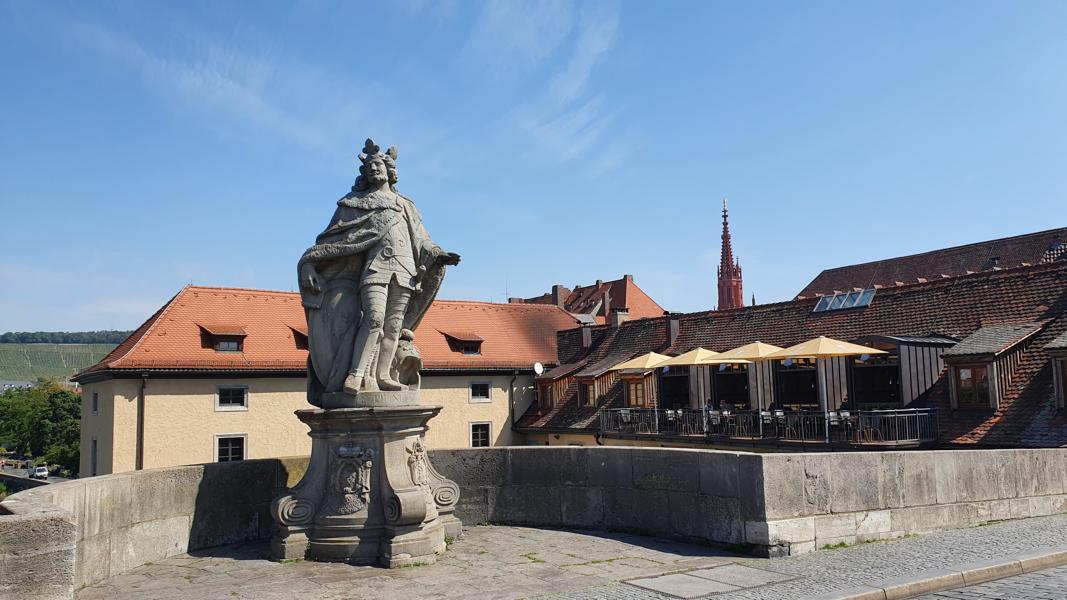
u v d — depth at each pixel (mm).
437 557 8164
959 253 42156
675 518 9094
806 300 28500
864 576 7051
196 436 29547
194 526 8641
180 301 32250
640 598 6445
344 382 8406
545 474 10297
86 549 7004
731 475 8438
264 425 31000
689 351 29781
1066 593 6605
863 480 8750
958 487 9531
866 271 47062
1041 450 10516
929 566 7355
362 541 8016
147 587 6996
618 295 66250
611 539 9203
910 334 23203
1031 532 9070
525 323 41844
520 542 9062
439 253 9000
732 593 6590
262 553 8453
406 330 9109
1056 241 37438
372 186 8906
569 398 35812
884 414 20453
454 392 36688
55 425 72375
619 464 9750
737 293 82312
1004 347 19391
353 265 8766
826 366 25297
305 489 8320
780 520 8094
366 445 8289
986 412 19641
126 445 28266
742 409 27922
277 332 32844
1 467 71688
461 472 10523
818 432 22344
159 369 28750
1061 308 20172
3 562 4676
